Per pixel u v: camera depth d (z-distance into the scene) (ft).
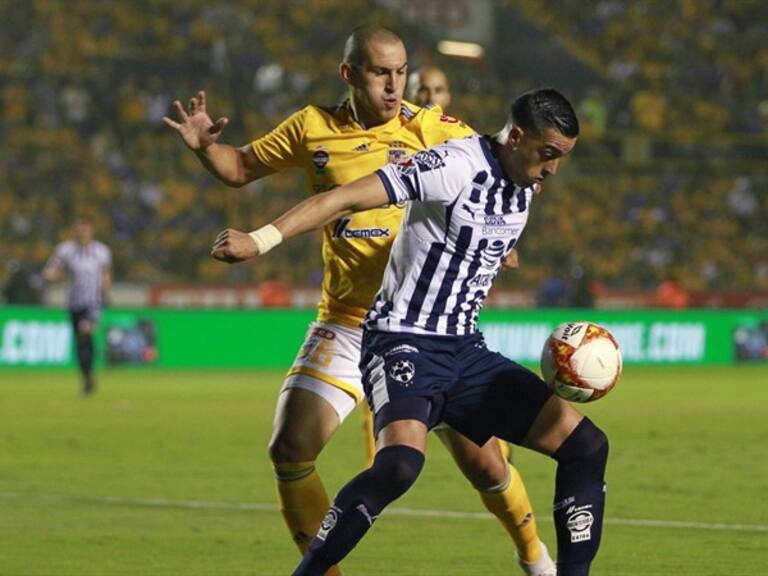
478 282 64.08
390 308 63.98
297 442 71.20
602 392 64.69
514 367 64.54
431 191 61.16
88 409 206.49
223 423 184.03
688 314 337.93
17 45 401.29
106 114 385.70
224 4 425.69
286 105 398.83
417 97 107.86
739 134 431.84
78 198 358.64
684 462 140.15
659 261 385.91
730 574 80.18
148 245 353.72
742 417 196.24
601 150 410.31
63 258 230.27
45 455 146.41
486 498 71.51
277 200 370.32
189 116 74.49
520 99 61.67
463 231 62.39
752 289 385.09
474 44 435.12
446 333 63.82
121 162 370.53
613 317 328.49
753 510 106.42
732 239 398.01
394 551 88.43
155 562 84.74
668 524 99.40
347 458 145.28
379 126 74.79
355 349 72.79
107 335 301.43
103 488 119.96
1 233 344.49
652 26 460.96
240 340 311.47
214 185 368.89
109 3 418.31
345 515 60.29
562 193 394.93
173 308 307.37
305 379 72.13
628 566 82.74
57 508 107.86
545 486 121.08
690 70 449.89
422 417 62.39
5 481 124.88
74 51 401.29
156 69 404.16
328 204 59.62
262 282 350.84
